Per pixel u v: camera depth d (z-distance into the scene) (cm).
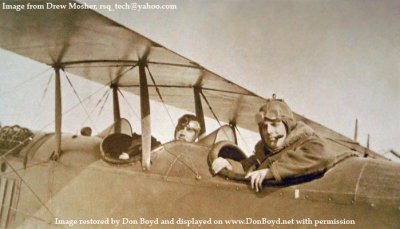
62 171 415
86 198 406
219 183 378
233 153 382
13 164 429
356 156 367
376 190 350
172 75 400
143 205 391
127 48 401
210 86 397
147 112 400
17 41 407
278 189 366
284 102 386
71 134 415
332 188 357
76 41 400
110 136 406
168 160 392
